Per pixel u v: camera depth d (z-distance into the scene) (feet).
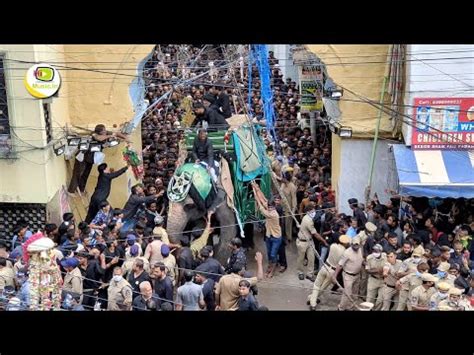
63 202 48.57
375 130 51.55
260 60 65.98
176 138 66.80
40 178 44.27
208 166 45.42
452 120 48.21
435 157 47.80
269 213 46.16
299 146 64.64
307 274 46.75
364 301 39.50
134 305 32.71
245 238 50.80
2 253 36.86
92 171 52.95
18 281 33.35
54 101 47.34
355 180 53.11
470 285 36.50
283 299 43.50
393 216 44.39
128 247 38.29
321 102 64.95
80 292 34.17
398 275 37.42
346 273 39.40
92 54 51.03
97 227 41.91
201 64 84.48
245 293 32.04
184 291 33.42
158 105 71.61
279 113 72.90
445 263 36.78
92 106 52.13
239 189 47.32
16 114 43.39
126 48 51.06
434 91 48.06
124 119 52.44
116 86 51.90
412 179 45.24
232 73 69.31
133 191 46.83
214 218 46.55
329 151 62.18
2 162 44.09
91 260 36.42
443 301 32.89
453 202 47.70
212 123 51.98
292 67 88.99
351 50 50.67
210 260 37.37
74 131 50.75
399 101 50.19
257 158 49.03
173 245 42.29
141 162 58.95
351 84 51.60
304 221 45.16
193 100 74.08
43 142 43.83
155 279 34.71
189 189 43.86
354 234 42.50
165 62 78.74
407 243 38.70
